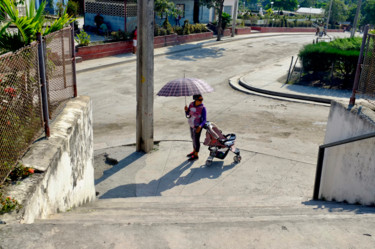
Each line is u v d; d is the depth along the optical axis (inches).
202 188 282.7
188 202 241.6
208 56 975.6
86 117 236.1
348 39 741.3
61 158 175.0
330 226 126.1
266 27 1718.8
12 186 135.8
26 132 164.4
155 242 113.0
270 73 749.9
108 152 354.6
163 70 775.7
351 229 124.3
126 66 796.6
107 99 549.0
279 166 323.6
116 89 606.5
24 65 161.2
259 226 124.2
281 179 299.6
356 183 213.9
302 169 319.0
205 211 197.8
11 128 147.9
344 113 240.5
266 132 421.4
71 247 108.0
